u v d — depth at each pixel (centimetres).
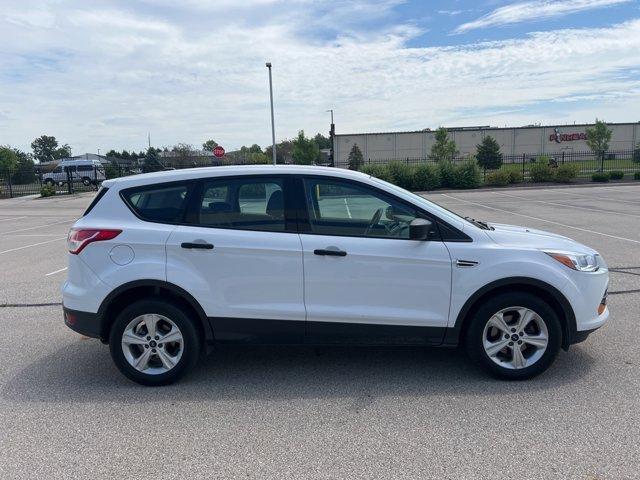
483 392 407
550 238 452
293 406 390
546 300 425
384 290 416
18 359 498
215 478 302
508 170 3244
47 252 1114
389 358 483
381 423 362
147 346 428
